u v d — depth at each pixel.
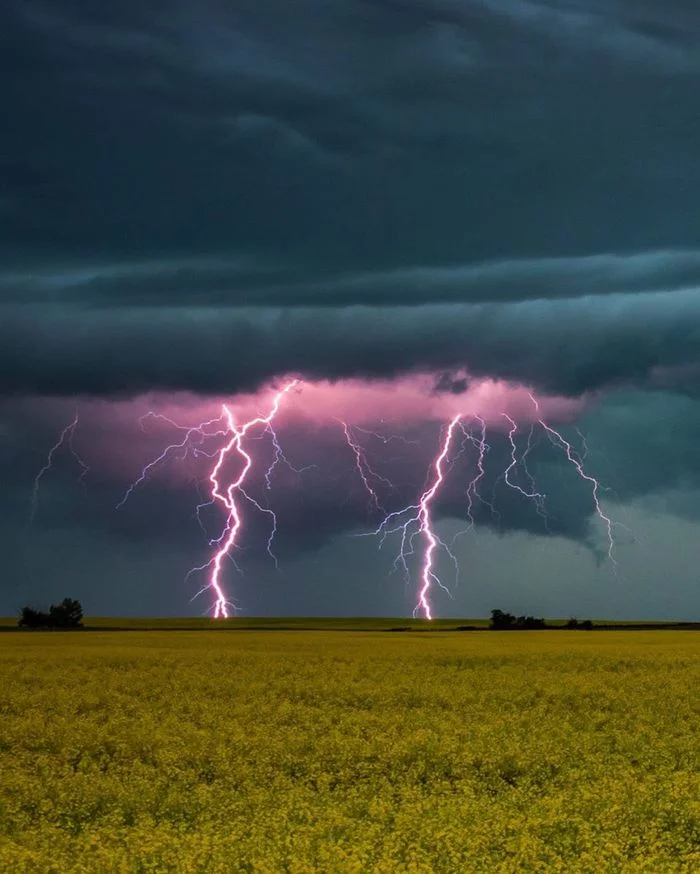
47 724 21.95
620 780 15.41
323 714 23.44
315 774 16.50
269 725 21.69
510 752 17.56
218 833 12.41
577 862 11.55
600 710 25.09
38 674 33.12
